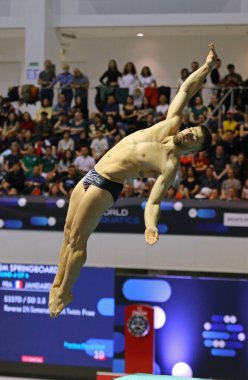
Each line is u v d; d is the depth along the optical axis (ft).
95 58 103.91
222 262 55.52
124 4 86.84
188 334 54.34
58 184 62.34
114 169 27.76
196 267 55.93
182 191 60.08
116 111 70.59
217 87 69.31
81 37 99.19
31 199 58.70
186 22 85.81
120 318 55.52
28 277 56.90
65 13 87.66
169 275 55.16
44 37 86.02
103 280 55.93
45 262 58.29
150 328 54.60
